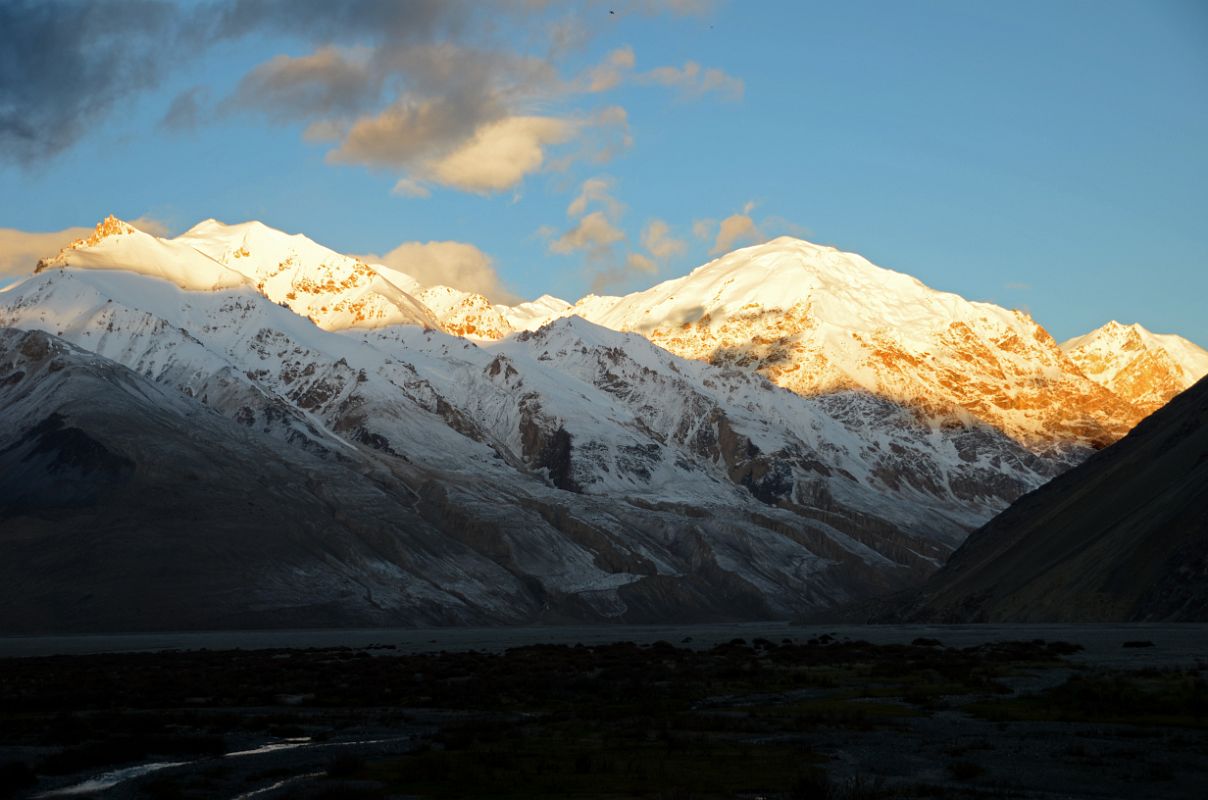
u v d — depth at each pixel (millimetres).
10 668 140750
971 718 72375
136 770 60844
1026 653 116375
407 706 89125
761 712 77688
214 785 56562
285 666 132375
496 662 130750
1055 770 55344
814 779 51219
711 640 196750
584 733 70375
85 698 95125
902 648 136250
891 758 59281
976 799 49625
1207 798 49562
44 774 60375
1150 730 65562
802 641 177125
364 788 54594
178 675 120500
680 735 68438
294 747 67875
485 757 60969
